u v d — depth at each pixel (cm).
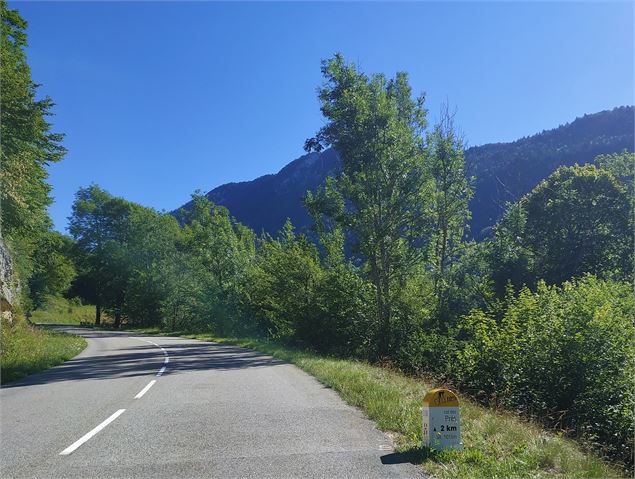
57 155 2911
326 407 950
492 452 622
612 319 1387
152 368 1767
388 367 1973
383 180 3044
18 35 2738
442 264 3531
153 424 816
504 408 1227
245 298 4850
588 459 637
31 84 2641
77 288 8819
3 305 2502
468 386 1662
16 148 2575
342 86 3027
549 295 1708
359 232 3083
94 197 7700
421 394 1073
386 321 3055
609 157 3825
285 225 4128
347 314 3133
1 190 2533
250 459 608
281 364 1889
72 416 900
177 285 6300
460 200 3438
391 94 3183
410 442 666
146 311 6719
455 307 3244
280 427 779
